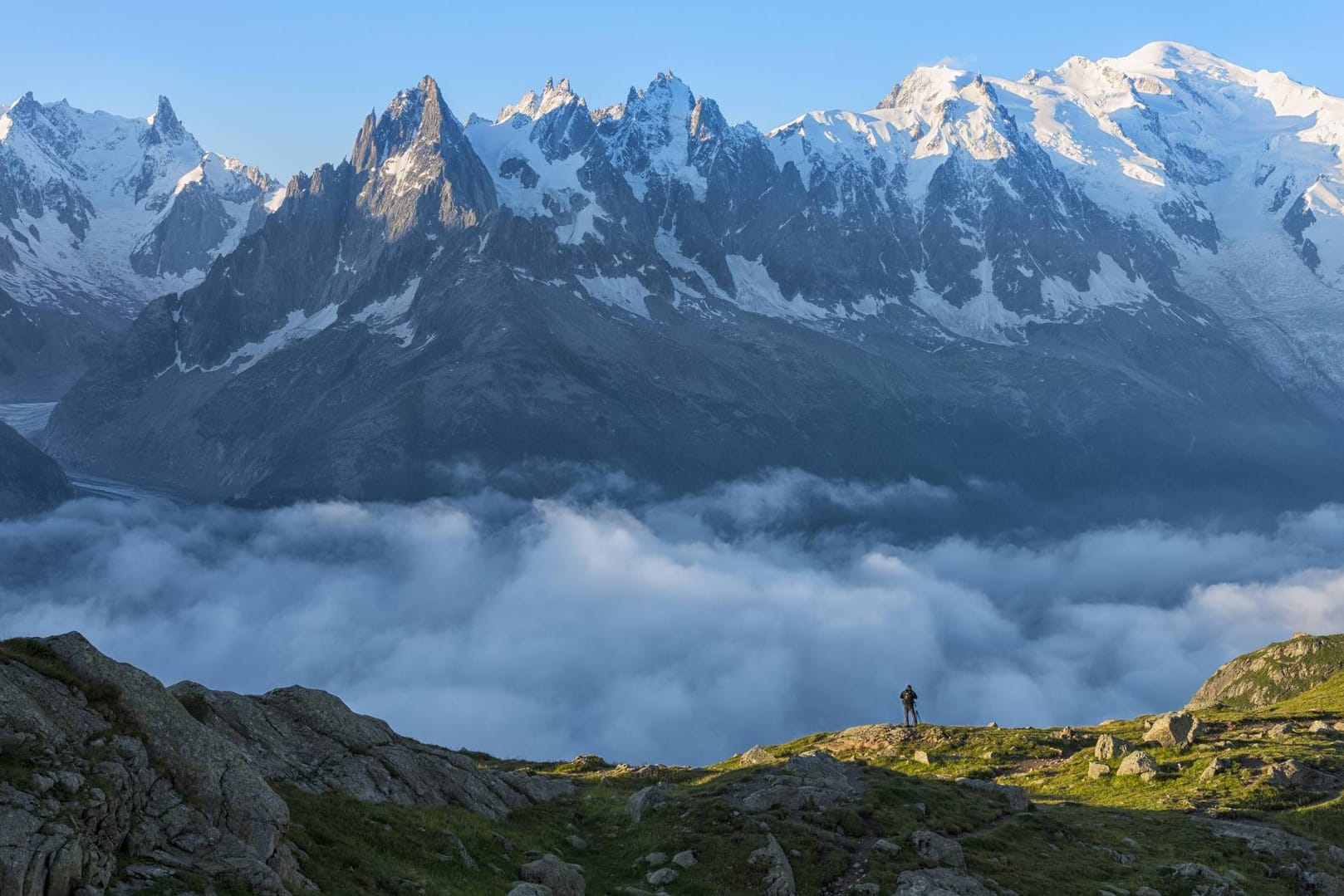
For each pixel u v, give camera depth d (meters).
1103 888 52.56
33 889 28.09
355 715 54.34
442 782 52.75
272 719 50.06
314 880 36.22
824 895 48.41
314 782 46.19
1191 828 64.06
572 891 44.81
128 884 30.52
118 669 38.03
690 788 61.44
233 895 32.09
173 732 37.09
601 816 57.69
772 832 52.66
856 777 63.75
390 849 42.12
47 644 37.84
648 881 48.25
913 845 53.25
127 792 33.47
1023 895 50.53
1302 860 60.25
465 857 44.06
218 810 35.62
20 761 31.84
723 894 47.12
